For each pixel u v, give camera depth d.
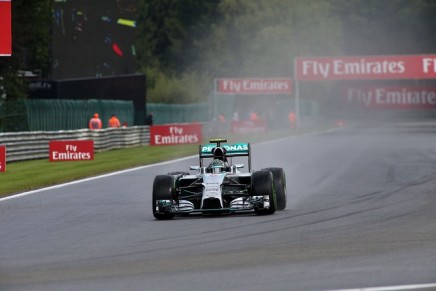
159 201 56.06
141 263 38.81
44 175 99.06
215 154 59.91
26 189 83.06
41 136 131.12
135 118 199.88
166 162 120.94
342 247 41.91
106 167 110.19
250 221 53.53
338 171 95.12
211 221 54.25
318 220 53.28
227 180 58.59
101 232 50.62
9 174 101.00
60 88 192.12
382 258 38.25
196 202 59.56
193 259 39.53
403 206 60.03
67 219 58.16
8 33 103.19
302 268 36.31
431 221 51.38
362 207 60.12
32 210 64.62
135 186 84.25
